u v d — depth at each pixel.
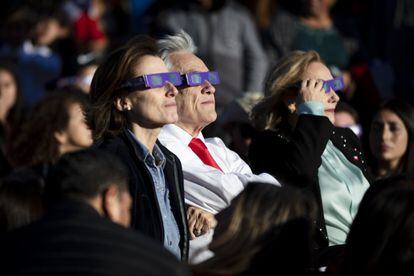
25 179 6.96
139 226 6.88
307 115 8.12
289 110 8.59
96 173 5.94
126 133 7.16
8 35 15.96
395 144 10.28
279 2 15.88
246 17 14.16
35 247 5.52
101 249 5.51
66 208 5.73
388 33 16.06
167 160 7.33
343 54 14.49
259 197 6.21
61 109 9.76
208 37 13.87
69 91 10.02
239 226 6.16
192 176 7.71
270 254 6.12
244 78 14.14
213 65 13.79
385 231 5.97
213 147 8.27
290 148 8.00
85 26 16.97
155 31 14.51
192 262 7.37
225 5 14.02
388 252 5.95
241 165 8.28
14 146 9.98
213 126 11.38
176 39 8.17
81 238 5.55
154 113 7.18
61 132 9.77
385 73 14.66
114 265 5.45
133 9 17.91
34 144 9.79
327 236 8.04
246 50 14.12
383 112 10.33
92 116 7.29
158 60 7.30
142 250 5.57
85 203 5.80
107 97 7.24
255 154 8.37
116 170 6.05
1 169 10.45
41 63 15.63
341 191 8.16
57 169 5.99
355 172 8.36
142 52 7.27
